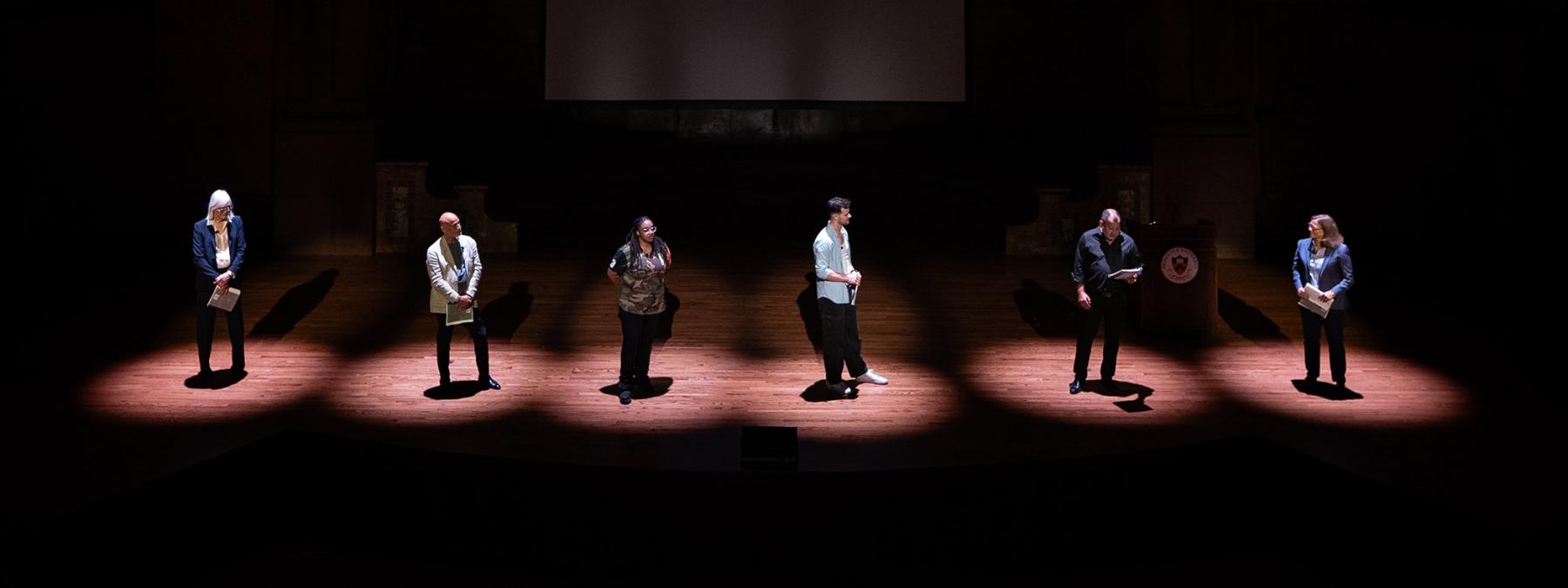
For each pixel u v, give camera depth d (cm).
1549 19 1070
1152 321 736
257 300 790
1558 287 865
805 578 412
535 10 1293
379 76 1046
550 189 1154
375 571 404
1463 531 396
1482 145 1103
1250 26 1021
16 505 404
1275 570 399
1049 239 955
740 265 884
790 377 642
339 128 974
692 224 1054
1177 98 1023
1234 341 725
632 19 1310
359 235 971
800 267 878
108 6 998
